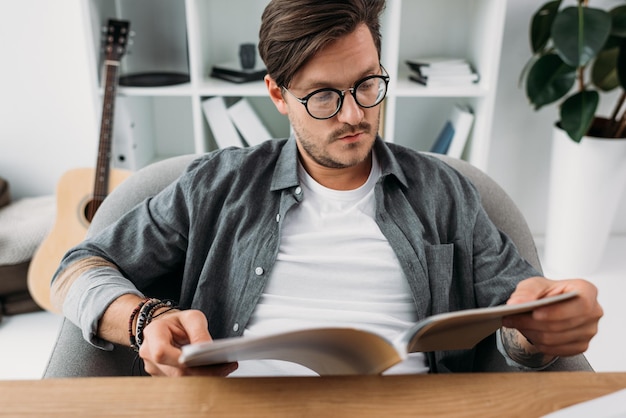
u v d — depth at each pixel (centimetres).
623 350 189
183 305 106
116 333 87
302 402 62
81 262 99
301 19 89
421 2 226
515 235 114
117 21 204
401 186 106
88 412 60
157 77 215
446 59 220
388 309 100
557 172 220
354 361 68
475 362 107
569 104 200
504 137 243
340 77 91
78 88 236
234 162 106
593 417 57
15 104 238
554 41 182
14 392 63
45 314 207
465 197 107
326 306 99
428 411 61
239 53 215
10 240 200
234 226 104
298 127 97
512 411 61
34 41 229
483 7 205
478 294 103
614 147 204
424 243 103
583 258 224
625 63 196
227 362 71
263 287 100
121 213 112
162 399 62
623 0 219
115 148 213
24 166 247
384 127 213
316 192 105
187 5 194
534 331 79
